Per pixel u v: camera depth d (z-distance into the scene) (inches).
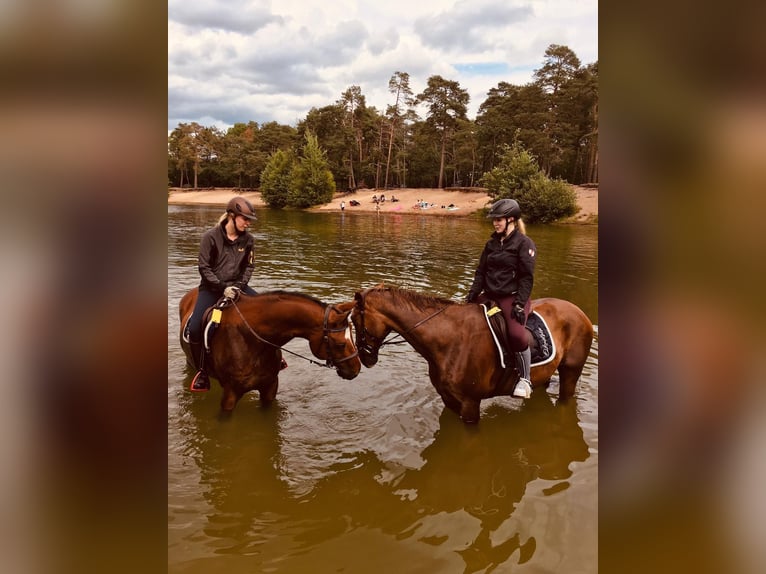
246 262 198.8
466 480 162.6
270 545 132.4
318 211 1994.3
